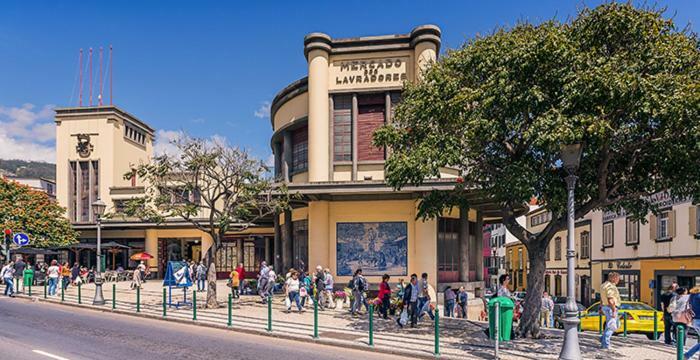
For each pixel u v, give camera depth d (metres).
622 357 11.73
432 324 16.72
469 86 14.20
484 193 15.34
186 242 42.09
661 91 11.31
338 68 24.94
